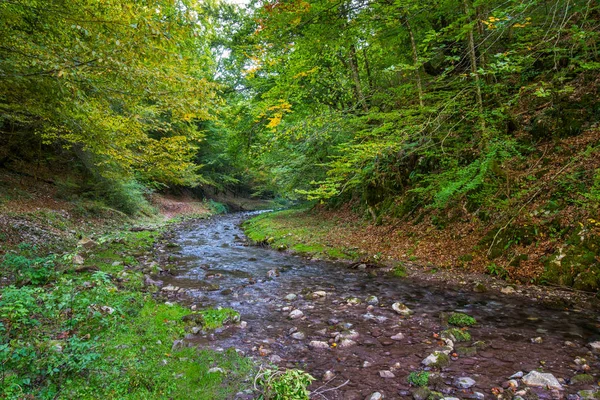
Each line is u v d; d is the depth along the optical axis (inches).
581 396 122.5
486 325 197.0
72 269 275.4
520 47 291.7
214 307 237.9
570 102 359.6
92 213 636.7
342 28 336.5
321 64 498.0
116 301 210.2
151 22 202.5
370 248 426.3
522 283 269.3
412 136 315.9
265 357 160.4
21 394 104.6
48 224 466.6
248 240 593.9
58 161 721.6
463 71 374.9
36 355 121.7
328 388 133.6
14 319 141.1
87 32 196.2
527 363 150.6
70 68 202.1
